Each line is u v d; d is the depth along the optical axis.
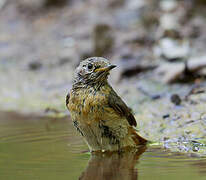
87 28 21.50
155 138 10.02
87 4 24.33
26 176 7.29
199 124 10.34
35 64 19.56
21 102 15.77
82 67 9.12
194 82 13.65
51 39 21.86
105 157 8.65
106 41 18.27
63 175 7.33
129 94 14.02
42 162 8.22
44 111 14.25
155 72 15.25
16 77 18.66
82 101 8.97
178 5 20.16
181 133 10.08
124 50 17.81
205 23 18.33
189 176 6.89
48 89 16.64
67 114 13.62
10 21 25.30
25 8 25.89
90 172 7.45
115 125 9.12
